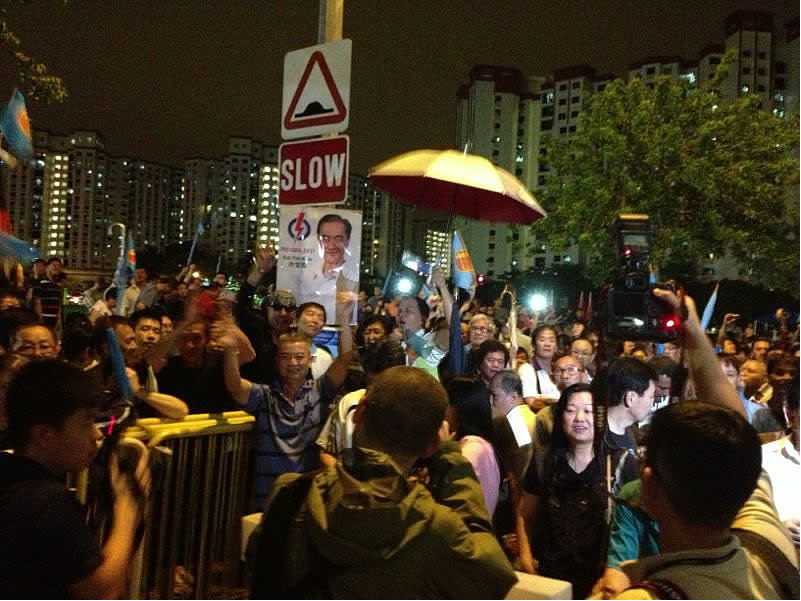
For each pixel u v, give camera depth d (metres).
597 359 3.00
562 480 3.55
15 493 1.97
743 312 51.81
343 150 5.05
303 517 1.94
